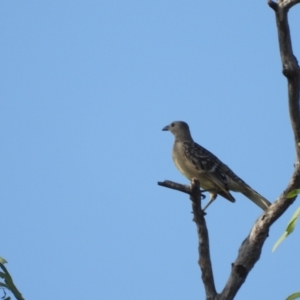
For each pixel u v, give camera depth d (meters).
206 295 10.95
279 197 10.96
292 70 9.61
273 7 9.31
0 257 8.03
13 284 7.92
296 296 8.34
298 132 10.31
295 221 7.98
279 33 9.52
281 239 8.02
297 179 10.68
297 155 10.55
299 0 9.18
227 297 10.86
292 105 10.04
